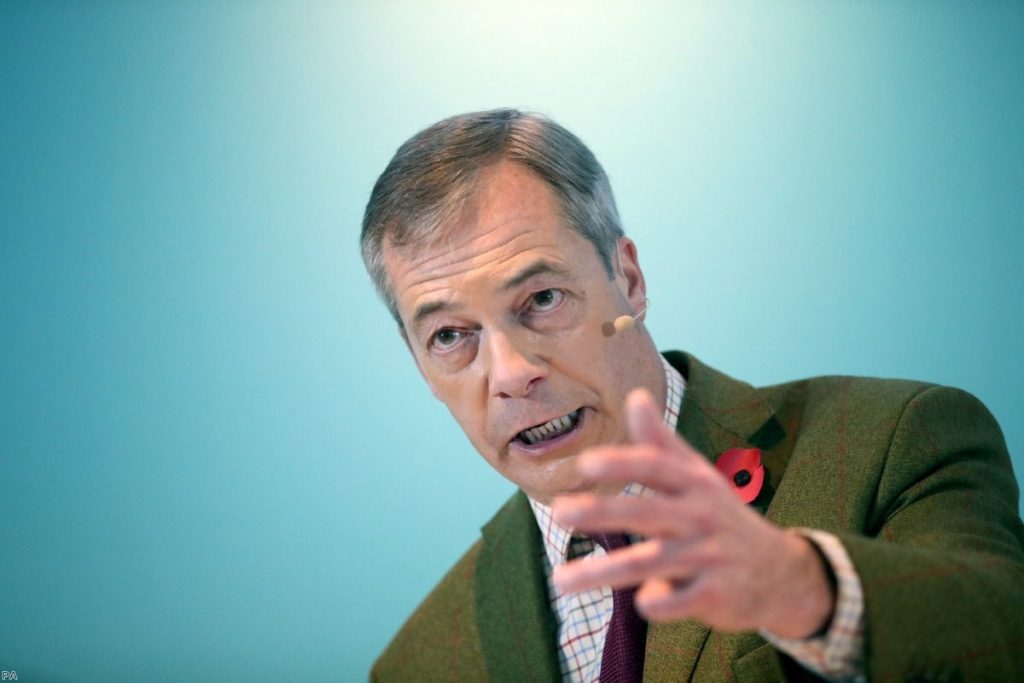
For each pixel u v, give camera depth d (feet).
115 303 23.98
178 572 23.12
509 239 12.98
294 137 24.18
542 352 13.03
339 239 23.97
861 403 13.84
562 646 14.26
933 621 9.09
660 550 7.90
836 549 9.06
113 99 24.39
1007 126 21.75
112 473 23.48
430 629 15.78
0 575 23.17
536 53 23.58
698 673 12.61
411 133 24.02
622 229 14.48
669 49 23.09
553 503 13.82
